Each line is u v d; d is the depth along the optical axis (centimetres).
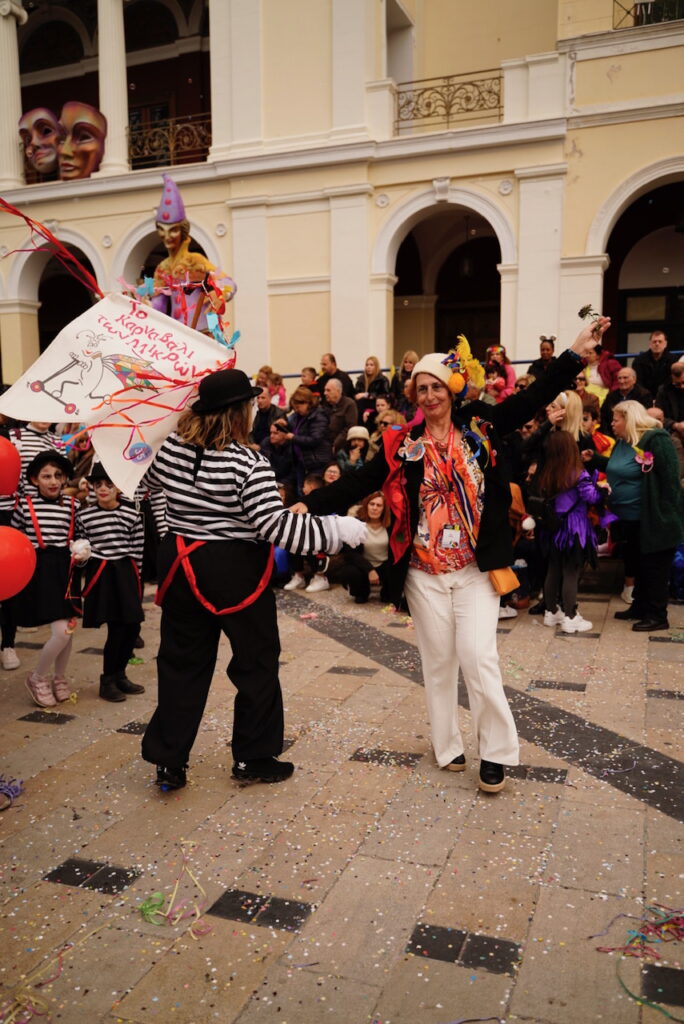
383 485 340
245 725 349
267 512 315
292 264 1298
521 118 1152
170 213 1072
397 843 307
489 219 1181
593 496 571
